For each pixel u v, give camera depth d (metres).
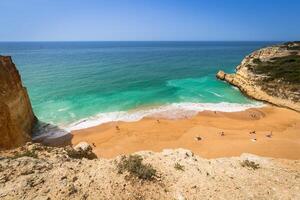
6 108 19.19
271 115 34.94
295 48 62.88
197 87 51.12
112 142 25.92
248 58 65.00
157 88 49.56
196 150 23.75
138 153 11.80
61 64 86.81
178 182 8.95
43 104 37.88
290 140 25.03
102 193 7.35
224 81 57.44
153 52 157.25
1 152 10.65
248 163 11.46
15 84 25.12
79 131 28.55
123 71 71.31
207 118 33.22
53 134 27.67
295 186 9.24
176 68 78.38
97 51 169.62
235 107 38.28
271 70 47.19
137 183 8.12
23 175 7.94
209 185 8.91
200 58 113.62
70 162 9.60
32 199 6.72
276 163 12.06
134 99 41.38
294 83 39.69
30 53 145.25
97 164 9.40
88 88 48.59
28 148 11.31
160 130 28.95
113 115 33.81
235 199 8.08
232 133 27.97
